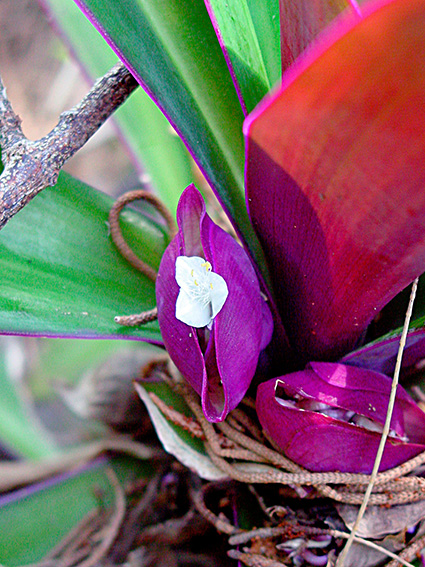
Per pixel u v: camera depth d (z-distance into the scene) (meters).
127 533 0.31
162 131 0.33
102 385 0.34
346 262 0.23
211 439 0.26
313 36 0.22
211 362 0.23
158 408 0.26
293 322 0.26
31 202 0.27
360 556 0.25
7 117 0.24
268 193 0.22
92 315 0.26
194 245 0.23
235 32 0.25
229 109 0.27
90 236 0.28
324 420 0.23
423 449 0.24
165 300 0.23
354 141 0.20
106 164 0.60
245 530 0.26
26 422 0.43
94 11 0.24
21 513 0.32
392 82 0.19
